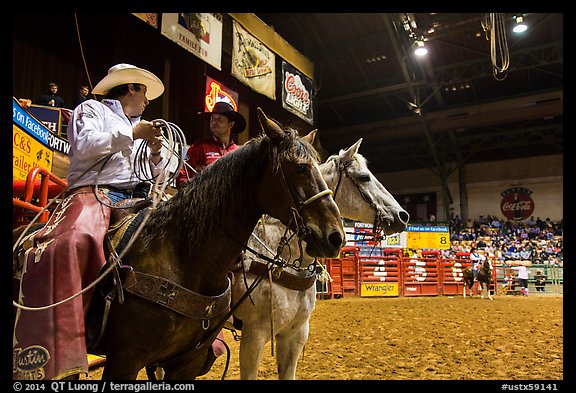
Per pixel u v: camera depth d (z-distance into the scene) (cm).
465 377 474
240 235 228
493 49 1595
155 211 230
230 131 401
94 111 235
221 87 1448
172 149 234
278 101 1991
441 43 2188
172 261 218
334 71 2436
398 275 1812
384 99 2650
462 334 779
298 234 212
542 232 2805
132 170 252
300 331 331
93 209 221
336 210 214
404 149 3244
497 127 2983
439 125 2700
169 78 1477
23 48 1101
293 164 214
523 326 880
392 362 558
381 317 1016
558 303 1461
